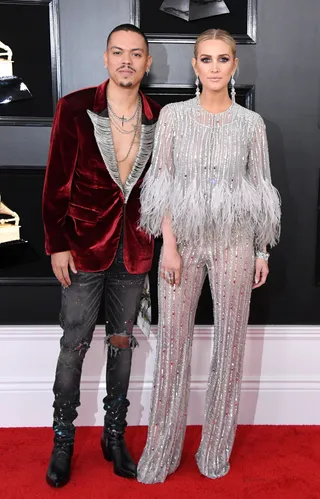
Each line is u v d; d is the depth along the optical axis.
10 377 2.36
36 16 2.18
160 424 1.99
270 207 1.83
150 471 1.98
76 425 2.40
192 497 1.90
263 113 2.26
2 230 2.24
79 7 2.17
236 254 1.86
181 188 1.82
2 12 2.16
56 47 2.18
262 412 2.43
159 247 2.33
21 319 2.34
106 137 1.84
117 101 1.87
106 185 1.87
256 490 1.94
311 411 2.44
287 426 2.42
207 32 1.76
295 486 1.96
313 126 2.28
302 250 2.36
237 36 2.20
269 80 2.24
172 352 1.94
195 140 1.80
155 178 1.82
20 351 2.35
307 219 2.34
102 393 2.39
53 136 1.86
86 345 1.99
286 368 2.43
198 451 2.08
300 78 2.24
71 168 1.86
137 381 2.39
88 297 1.94
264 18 2.20
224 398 1.97
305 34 2.22
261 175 1.84
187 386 1.99
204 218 1.81
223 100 1.81
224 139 1.80
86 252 1.89
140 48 1.81
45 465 2.08
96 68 2.21
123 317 2.00
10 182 2.27
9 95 2.20
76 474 2.03
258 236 1.90
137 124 1.89
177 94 2.25
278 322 2.41
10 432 2.33
